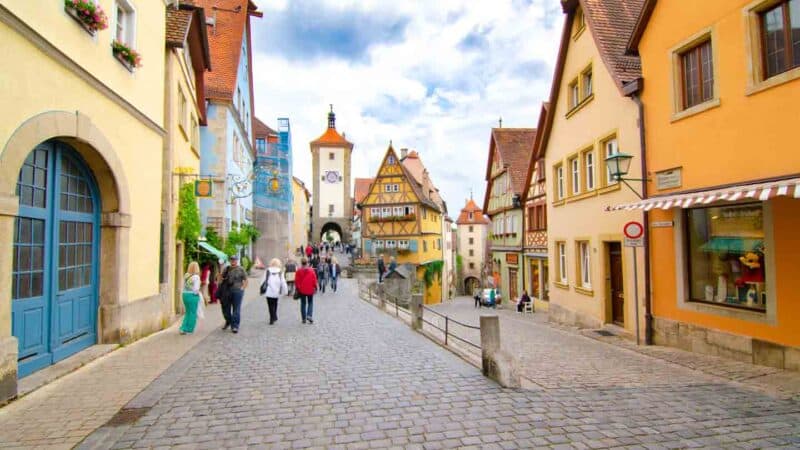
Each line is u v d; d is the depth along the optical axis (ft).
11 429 15.29
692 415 16.16
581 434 14.51
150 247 34.37
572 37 50.34
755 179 24.67
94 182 27.58
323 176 201.87
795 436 14.23
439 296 159.74
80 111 23.79
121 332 28.58
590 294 46.57
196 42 52.06
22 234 20.84
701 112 28.63
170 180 40.37
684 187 30.35
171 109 40.75
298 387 20.16
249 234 83.30
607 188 41.57
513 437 14.32
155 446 13.94
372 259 119.14
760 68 24.66
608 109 41.29
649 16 33.60
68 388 19.93
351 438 14.39
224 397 18.78
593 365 25.62
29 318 21.29
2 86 17.72
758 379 21.47
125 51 28.53
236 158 80.23
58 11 21.75
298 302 59.41
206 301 55.42
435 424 15.49
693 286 30.42
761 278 25.21
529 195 77.92
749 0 24.93
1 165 17.60
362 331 36.09
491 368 21.22
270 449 13.65
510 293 91.91
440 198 173.37
